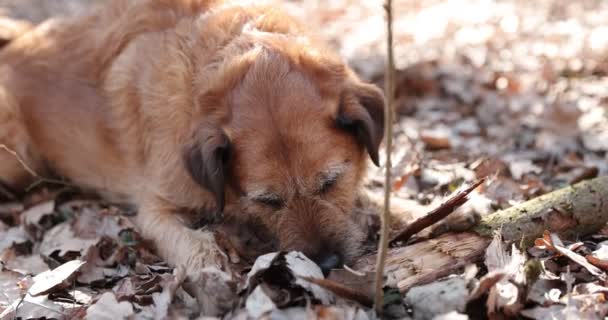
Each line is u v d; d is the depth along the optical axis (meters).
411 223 1.83
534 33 3.05
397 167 2.10
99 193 2.11
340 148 1.82
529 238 1.79
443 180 2.05
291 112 1.80
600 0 3.49
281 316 1.68
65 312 1.75
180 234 1.91
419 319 1.69
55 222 2.03
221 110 1.82
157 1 2.00
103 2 2.13
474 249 1.78
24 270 1.85
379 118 1.87
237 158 1.81
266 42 1.87
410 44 3.04
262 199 1.81
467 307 1.69
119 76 2.00
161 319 1.72
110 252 1.91
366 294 1.71
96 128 2.05
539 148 2.20
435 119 2.37
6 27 2.22
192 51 1.91
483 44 2.97
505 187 2.00
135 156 2.00
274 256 1.74
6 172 2.11
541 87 2.48
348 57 2.86
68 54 2.10
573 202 1.81
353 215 1.90
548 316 1.67
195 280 1.74
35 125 2.13
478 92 2.48
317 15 3.57
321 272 1.74
